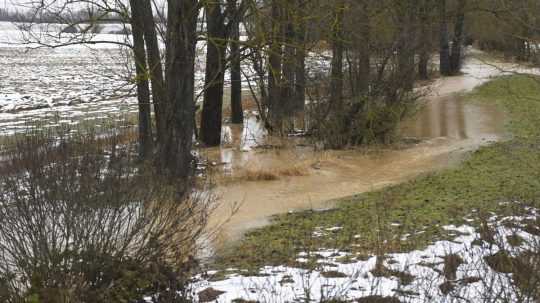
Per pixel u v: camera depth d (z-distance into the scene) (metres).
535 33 11.91
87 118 23.53
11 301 4.65
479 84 31.53
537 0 11.93
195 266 5.97
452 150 16.44
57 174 5.02
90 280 4.99
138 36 13.04
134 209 5.27
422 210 9.95
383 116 16.98
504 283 5.74
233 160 15.46
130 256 5.32
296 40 13.13
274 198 11.65
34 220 4.82
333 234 8.73
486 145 16.83
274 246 8.12
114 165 5.40
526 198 9.84
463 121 21.64
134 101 30.19
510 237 7.02
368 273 6.32
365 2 14.83
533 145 16.27
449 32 37.59
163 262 5.53
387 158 15.73
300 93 19.06
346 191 12.27
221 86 17.61
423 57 19.14
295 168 14.12
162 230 5.46
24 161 5.16
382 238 7.52
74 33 12.39
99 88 36.12
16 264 4.82
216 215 10.22
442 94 29.56
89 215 4.95
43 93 33.97
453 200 10.63
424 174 13.63
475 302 5.31
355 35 15.59
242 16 14.60
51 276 4.80
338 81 17.11
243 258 7.50
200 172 13.47
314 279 6.18
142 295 5.32
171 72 12.06
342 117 17.05
